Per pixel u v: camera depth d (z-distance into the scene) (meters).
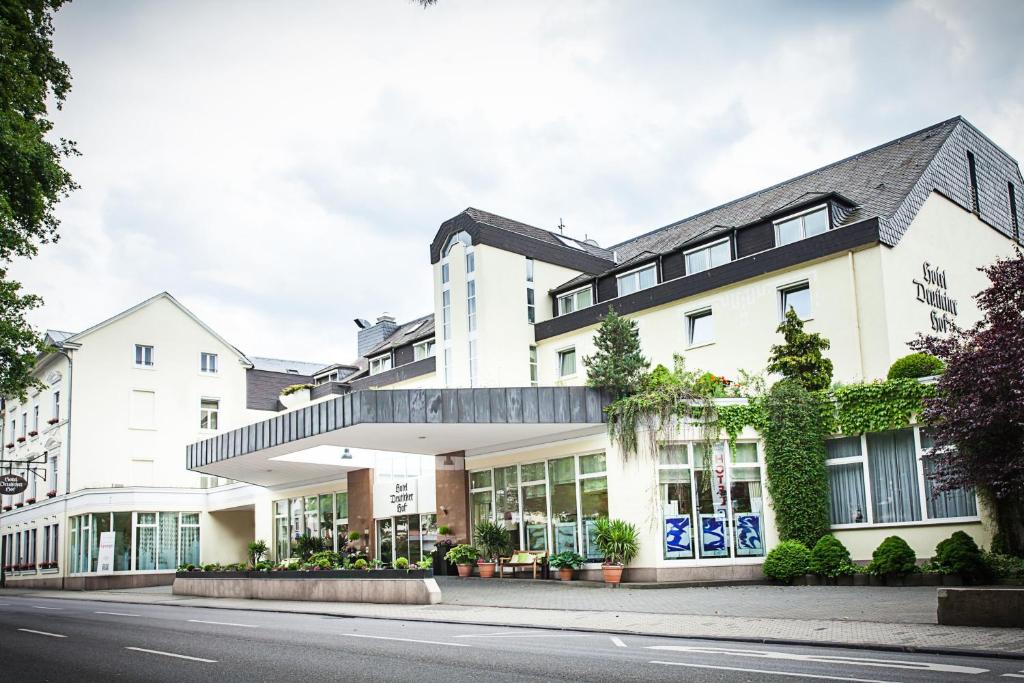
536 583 23.41
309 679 9.38
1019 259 17.38
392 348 44.44
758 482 22.39
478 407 22.61
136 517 41.62
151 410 47.94
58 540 44.28
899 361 21.58
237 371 52.03
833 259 26.56
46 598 32.84
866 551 21.31
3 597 34.75
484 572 25.98
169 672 10.27
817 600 16.70
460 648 11.54
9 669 10.96
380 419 22.14
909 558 19.16
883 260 25.55
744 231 29.55
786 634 12.11
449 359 35.22
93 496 41.38
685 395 22.27
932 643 10.64
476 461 27.61
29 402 51.34
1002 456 16.88
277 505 38.75
